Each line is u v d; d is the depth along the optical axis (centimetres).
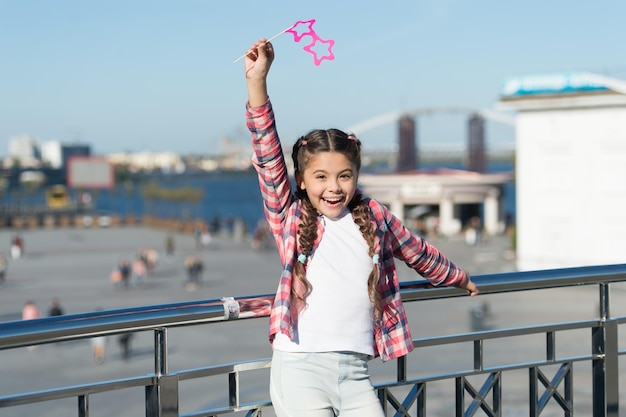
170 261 5316
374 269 289
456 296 346
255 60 288
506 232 7650
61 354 2323
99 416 1616
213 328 2728
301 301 284
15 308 3306
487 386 369
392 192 8212
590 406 1345
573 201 4397
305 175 290
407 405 350
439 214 9131
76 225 9650
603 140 4291
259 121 292
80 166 14688
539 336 2281
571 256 4406
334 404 285
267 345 2411
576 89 4303
